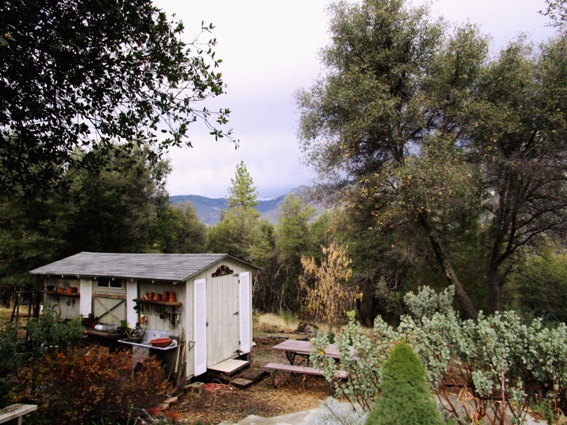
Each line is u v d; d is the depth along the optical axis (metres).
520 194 9.62
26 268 12.43
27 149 4.15
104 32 3.34
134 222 16.45
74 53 3.35
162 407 5.48
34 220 12.42
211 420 5.19
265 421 4.87
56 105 3.82
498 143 9.73
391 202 9.12
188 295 7.20
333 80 10.37
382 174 9.20
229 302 8.38
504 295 11.91
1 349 5.24
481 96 9.38
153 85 3.99
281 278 20.95
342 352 3.89
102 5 3.01
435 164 8.28
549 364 3.88
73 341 6.40
